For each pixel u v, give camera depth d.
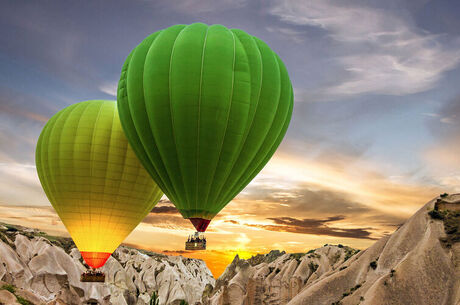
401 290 43.53
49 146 37.56
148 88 28.64
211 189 29.81
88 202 37.06
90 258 38.25
